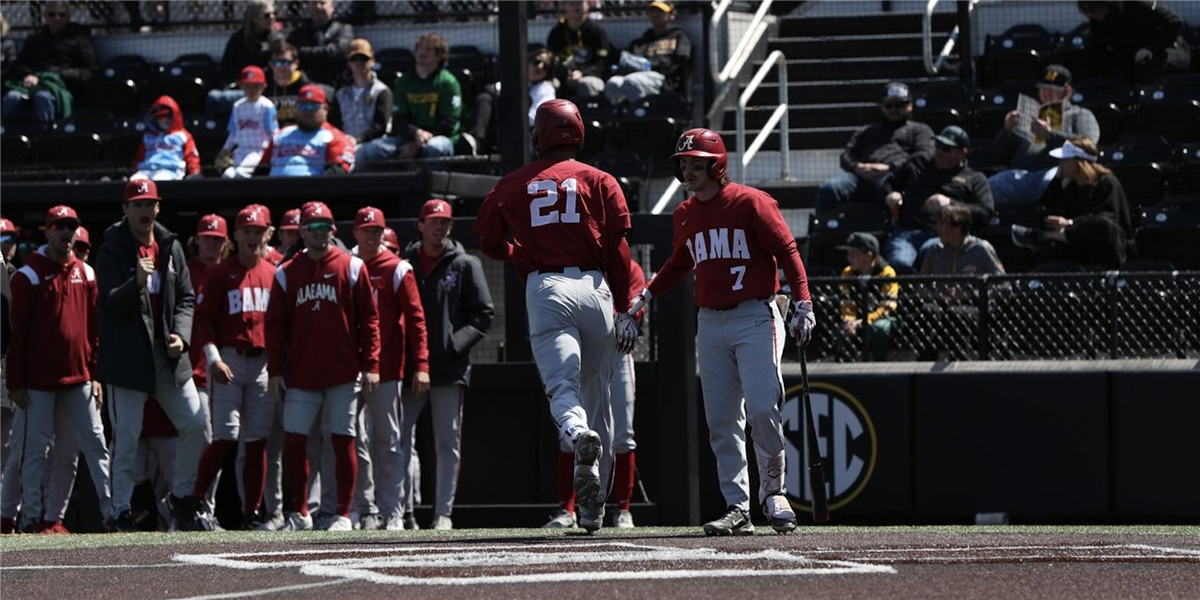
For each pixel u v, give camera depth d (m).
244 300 33.44
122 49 58.06
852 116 51.38
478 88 52.53
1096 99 47.12
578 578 16.36
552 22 55.50
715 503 36.16
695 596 14.95
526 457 36.56
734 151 50.88
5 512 33.56
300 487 32.03
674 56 51.94
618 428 32.16
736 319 23.41
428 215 34.09
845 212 42.31
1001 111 47.34
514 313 37.12
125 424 32.16
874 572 16.86
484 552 19.95
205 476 33.25
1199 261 39.31
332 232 32.03
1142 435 34.09
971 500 34.88
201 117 50.62
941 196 40.28
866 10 56.38
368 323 32.03
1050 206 40.91
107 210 43.00
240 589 16.17
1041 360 35.06
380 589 15.77
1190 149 42.94
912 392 35.22
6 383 32.09
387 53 55.06
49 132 51.41
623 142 49.00
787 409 35.88
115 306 31.77
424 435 36.97
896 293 36.09
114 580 17.48
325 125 43.31
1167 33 47.91
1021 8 52.56
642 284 34.22
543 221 22.83
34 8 59.56
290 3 58.25
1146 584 16.05
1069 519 34.44
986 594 15.13
